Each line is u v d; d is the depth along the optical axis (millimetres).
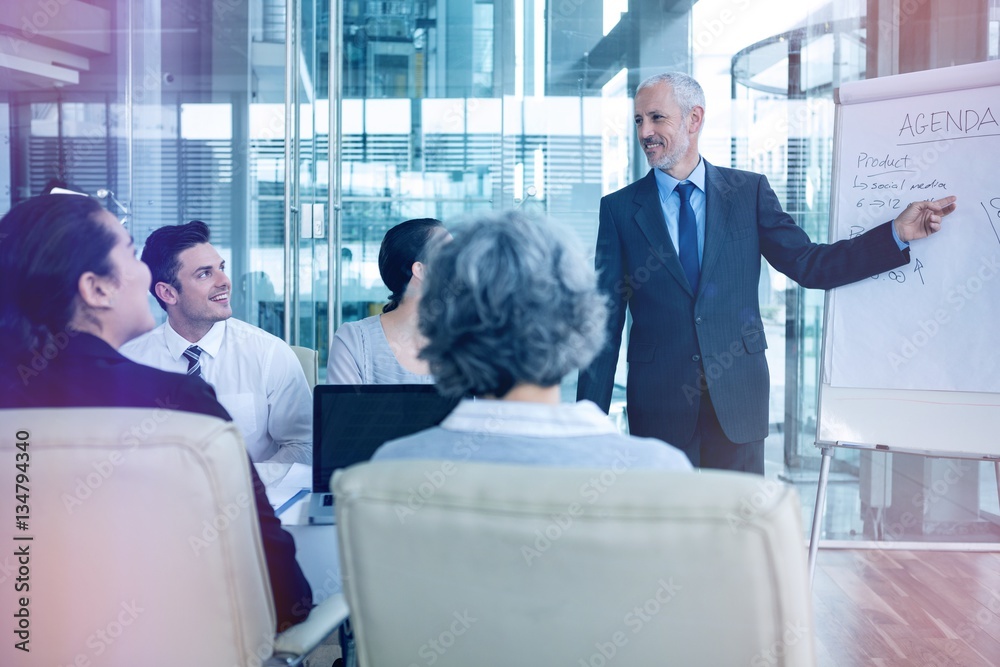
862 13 3727
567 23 4227
